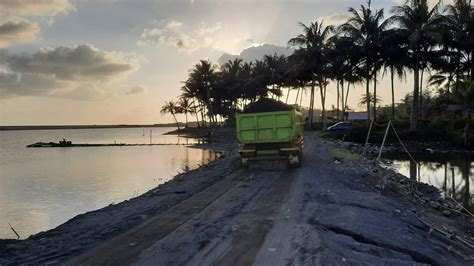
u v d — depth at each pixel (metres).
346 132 50.47
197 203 12.08
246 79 94.38
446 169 27.53
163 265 6.93
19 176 30.72
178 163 38.28
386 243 8.40
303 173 17.44
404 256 7.80
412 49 47.72
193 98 103.81
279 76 79.50
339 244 8.00
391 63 51.72
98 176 29.91
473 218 13.25
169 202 12.49
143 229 9.27
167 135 134.75
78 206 19.02
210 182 16.28
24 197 21.61
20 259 7.66
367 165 23.02
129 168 35.09
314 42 60.44
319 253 7.14
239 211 10.76
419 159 33.34
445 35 47.94
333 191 13.40
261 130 18.73
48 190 23.80
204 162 37.91
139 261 7.14
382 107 103.12
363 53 51.62
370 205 11.69
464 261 8.56
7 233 14.41
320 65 60.56
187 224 9.56
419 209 13.50
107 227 9.70
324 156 25.64
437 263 8.02
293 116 18.34
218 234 8.63
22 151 64.69
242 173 18.39
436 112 59.25
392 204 12.41
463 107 42.38
